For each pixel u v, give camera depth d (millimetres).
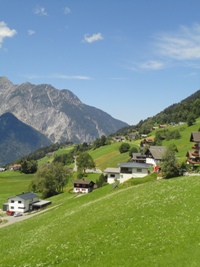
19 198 111188
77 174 175000
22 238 50875
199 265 24750
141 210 44625
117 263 27562
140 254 28422
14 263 33531
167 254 27391
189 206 41062
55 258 31422
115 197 63469
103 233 37844
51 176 138500
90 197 81812
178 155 157500
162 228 34438
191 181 57844
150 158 158125
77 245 34719
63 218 58562
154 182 67312
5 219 96625
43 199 131375
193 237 29969
